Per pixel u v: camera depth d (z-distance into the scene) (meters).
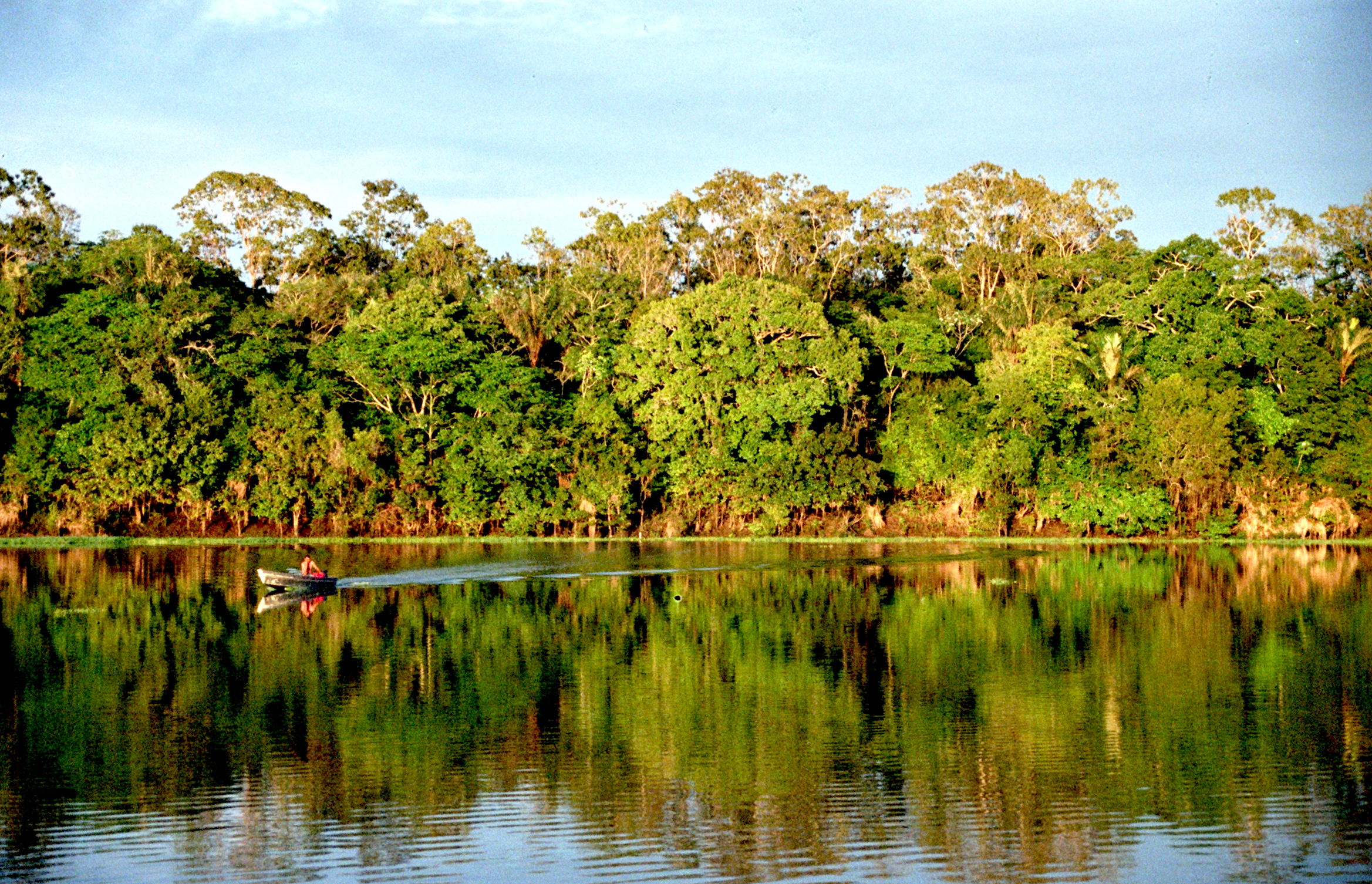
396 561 65.62
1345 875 19.92
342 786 24.16
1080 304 102.69
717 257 114.75
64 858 20.48
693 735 27.83
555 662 35.97
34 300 83.75
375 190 122.62
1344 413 86.38
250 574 57.84
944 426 85.88
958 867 20.16
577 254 118.50
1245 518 86.25
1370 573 60.47
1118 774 24.94
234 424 82.31
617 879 19.64
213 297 87.12
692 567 62.72
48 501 80.38
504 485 84.62
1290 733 27.94
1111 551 74.19
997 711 29.97
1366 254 108.06
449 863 20.28
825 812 22.73
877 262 123.19
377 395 86.50
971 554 71.56
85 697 31.19
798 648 38.38
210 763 25.64
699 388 84.19
